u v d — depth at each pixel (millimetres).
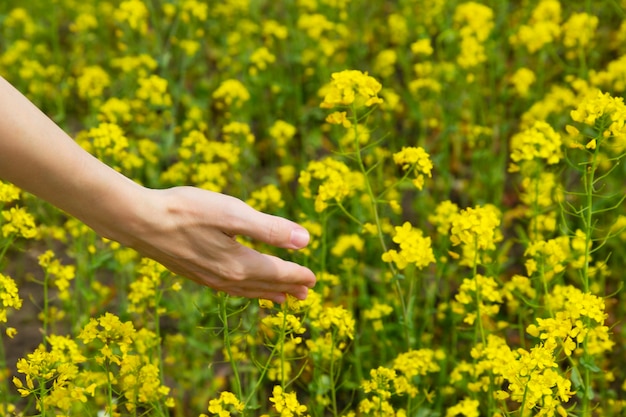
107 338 1676
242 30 3020
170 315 2150
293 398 1621
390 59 2711
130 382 1738
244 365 2023
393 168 2514
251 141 2295
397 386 1771
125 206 1462
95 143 1988
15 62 3041
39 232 2303
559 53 3016
